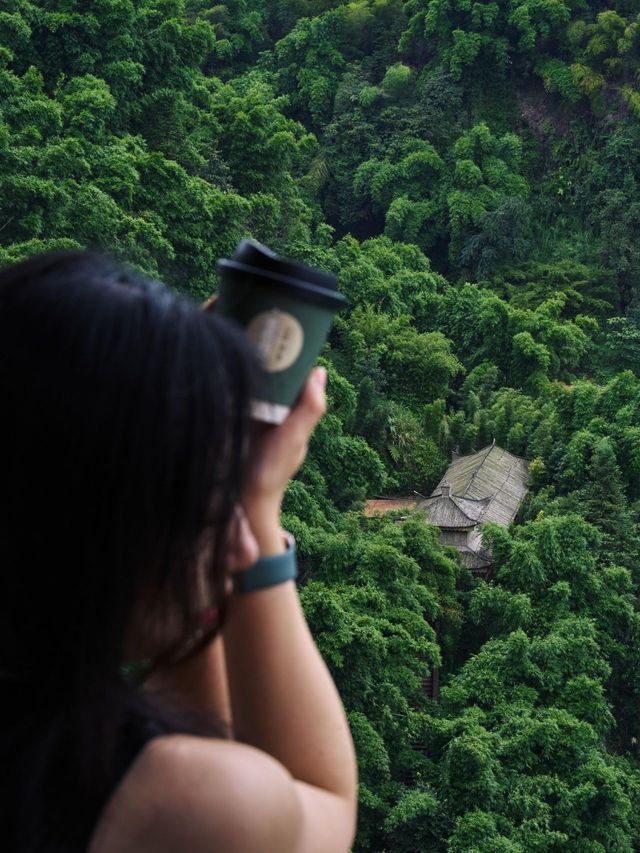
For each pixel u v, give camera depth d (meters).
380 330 57.69
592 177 79.00
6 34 55.31
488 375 59.16
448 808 23.25
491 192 77.19
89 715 1.15
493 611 32.91
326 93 84.75
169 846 1.12
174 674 1.53
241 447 1.19
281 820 1.15
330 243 65.50
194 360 1.16
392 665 26.02
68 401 1.11
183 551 1.16
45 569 1.14
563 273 72.06
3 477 1.12
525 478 47.19
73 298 1.14
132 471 1.12
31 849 1.14
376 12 87.94
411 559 29.23
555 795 24.30
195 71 62.88
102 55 57.25
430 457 50.06
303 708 1.34
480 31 83.88
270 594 1.35
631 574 36.47
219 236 50.41
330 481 38.16
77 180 46.88
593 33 82.50
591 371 64.94
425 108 81.25
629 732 32.16
